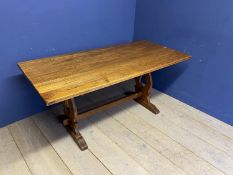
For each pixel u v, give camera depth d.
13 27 1.83
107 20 2.46
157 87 2.84
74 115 1.88
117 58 2.01
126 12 2.62
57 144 1.92
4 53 1.87
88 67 1.80
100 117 2.27
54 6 1.99
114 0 2.42
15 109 2.13
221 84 2.18
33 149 1.86
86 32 2.33
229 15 1.93
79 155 1.82
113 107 2.44
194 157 1.85
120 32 2.68
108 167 1.73
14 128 2.09
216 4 1.99
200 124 2.23
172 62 1.97
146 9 2.58
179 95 2.61
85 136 2.02
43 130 2.08
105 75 1.68
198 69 2.33
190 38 2.29
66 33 2.17
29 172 1.66
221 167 1.77
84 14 2.23
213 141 2.02
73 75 1.66
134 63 1.92
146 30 2.68
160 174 1.69
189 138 2.04
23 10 1.83
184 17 2.26
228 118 2.22
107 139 2.00
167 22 2.43
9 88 2.01
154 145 1.95
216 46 2.11
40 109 2.31
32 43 1.99
